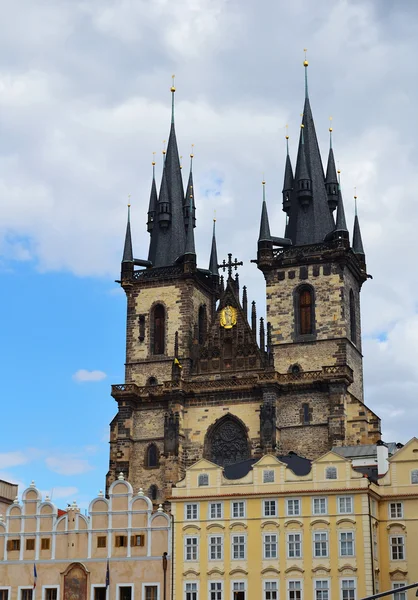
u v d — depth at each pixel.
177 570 119.12
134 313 168.62
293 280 161.25
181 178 180.62
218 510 119.88
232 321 162.38
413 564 115.56
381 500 118.56
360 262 173.38
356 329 164.88
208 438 156.38
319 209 167.12
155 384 163.50
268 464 119.88
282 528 116.94
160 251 172.50
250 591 116.00
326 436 150.62
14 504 127.19
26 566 124.38
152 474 157.25
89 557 122.69
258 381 153.12
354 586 112.75
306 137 173.38
